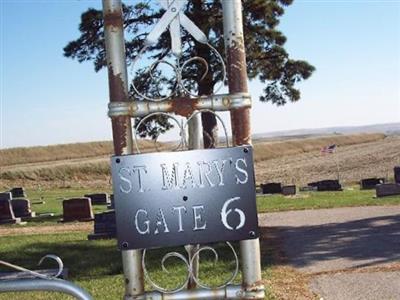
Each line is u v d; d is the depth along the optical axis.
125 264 3.10
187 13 15.34
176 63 3.29
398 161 66.38
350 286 8.17
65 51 17.56
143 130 12.35
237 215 3.10
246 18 17.19
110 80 3.14
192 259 3.18
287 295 7.80
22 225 22.77
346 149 105.31
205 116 8.05
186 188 3.09
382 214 17.81
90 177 74.50
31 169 74.81
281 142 122.19
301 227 16.30
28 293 8.47
